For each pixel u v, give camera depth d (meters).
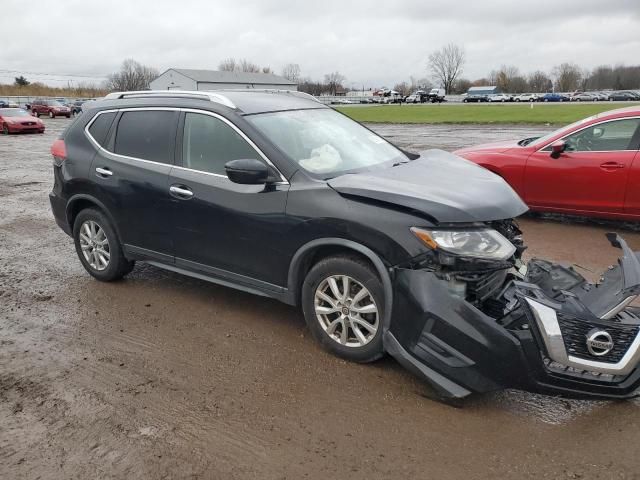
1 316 4.73
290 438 3.02
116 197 4.89
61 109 46.44
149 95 4.94
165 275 5.64
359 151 4.50
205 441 3.01
